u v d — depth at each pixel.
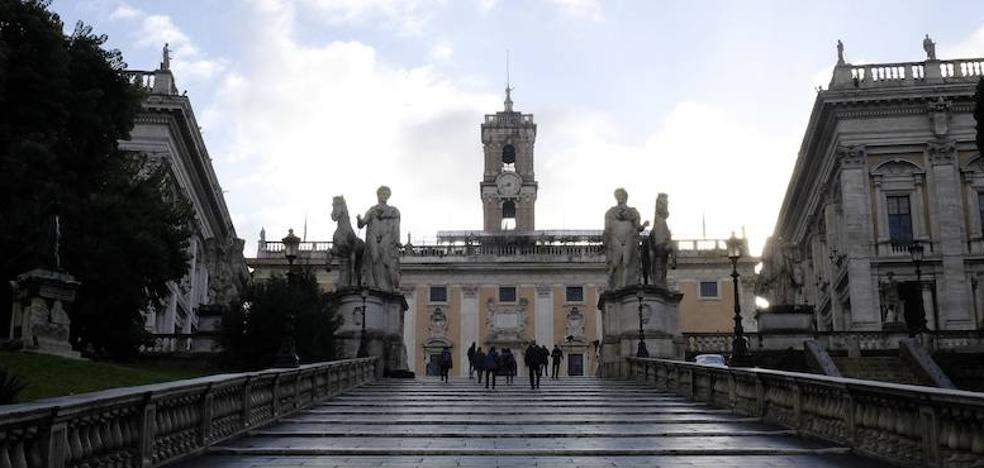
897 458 10.97
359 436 13.99
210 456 11.78
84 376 18.72
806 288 64.69
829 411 13.23
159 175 36.31
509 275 74.50
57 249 21.16
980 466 9.23
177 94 46.25
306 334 28.19
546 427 15.35
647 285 31.83
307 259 67.75
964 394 9.31
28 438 7.85
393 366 32.34
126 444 9.85
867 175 48.56
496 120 89.06
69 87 30.55
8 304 27.41
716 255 73.25
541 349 26.80
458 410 18.62
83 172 31.47
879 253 47.75
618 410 18.78
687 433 14.30
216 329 33.00
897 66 49.09
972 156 48.19
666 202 32.94
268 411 16.03
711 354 33.53
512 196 86.38
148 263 31.00
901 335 36.34
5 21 28.47
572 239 79.50
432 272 74.62
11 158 26.98
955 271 46.78
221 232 62.50
